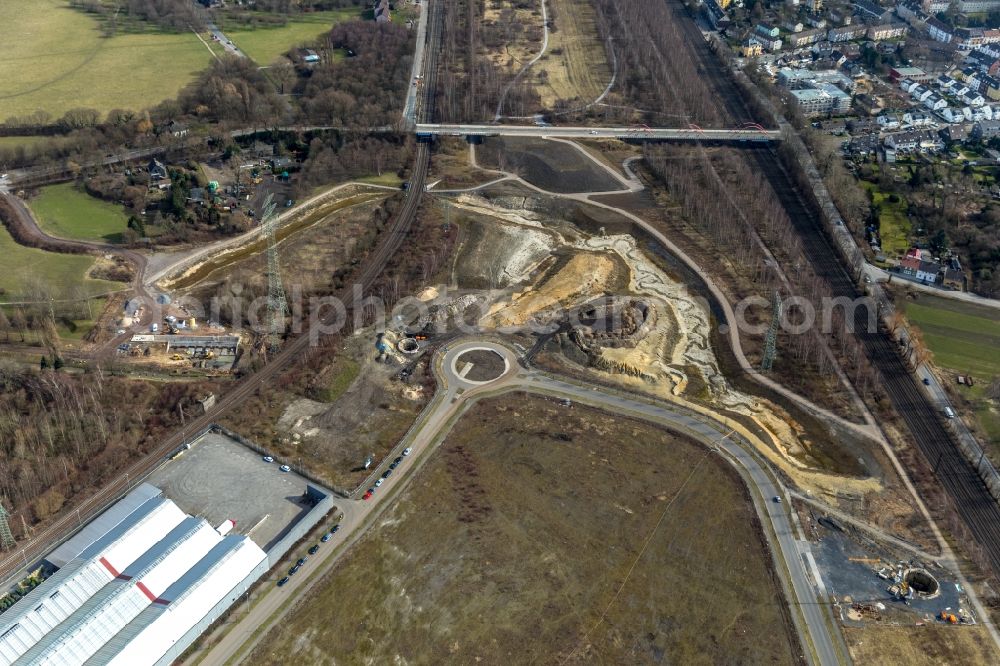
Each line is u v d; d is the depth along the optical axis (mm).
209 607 194875
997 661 192375
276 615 199125
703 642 194500
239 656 189875
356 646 192875
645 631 196625
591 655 191250
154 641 184625
